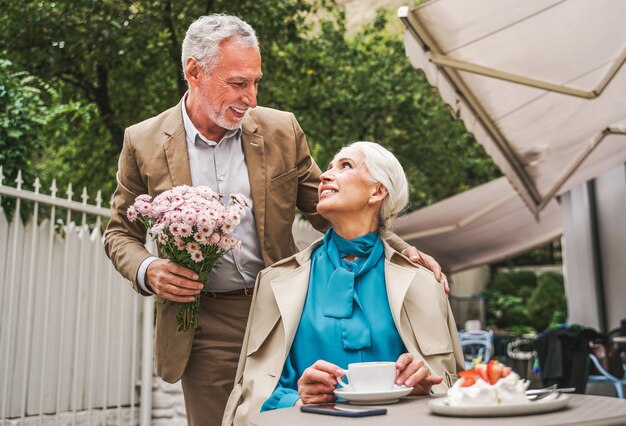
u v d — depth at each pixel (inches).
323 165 448.5
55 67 367.9
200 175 100.5
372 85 460.1
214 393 100.7
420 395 68.3
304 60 422.0
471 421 49.0
